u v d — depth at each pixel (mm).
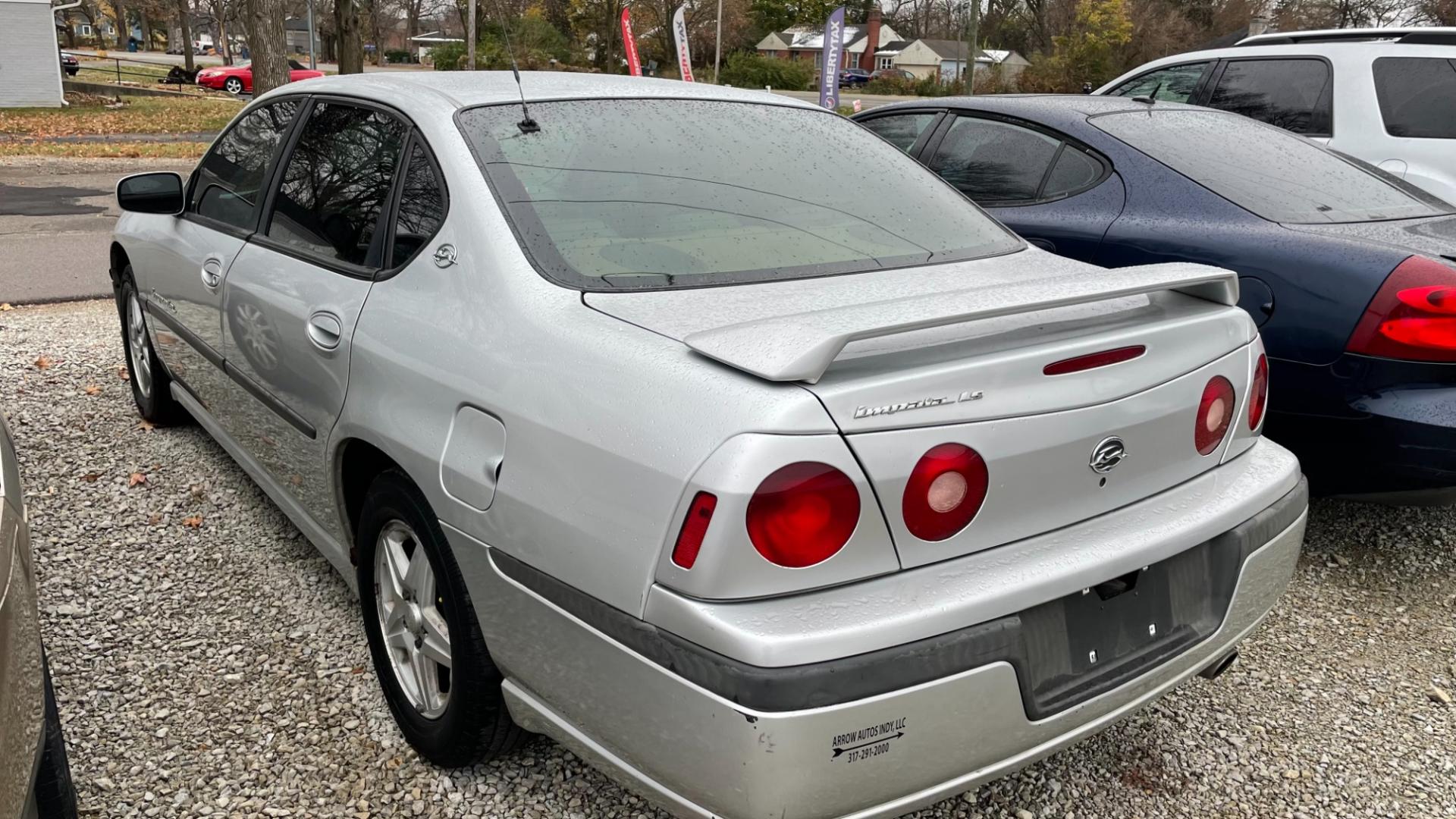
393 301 2377
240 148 3574
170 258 3779
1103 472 1948
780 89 57656
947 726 1728
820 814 1670
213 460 4258
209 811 2303
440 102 2617
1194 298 2322
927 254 2529
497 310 2117
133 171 15031
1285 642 3213
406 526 2346
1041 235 4125
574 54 48438
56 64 26047
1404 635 3270
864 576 1699
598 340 1927
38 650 1752
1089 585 1867
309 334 2611
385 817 2309
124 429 4590
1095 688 1935
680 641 1654
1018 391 1805
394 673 2516
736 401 1656
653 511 1684
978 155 4598
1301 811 2461
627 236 2289
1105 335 1949
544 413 1896
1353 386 3256
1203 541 2119
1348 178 4125
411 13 69375
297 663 2869
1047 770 2572
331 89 3123
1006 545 1849
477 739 2250
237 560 3432
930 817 2381
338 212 2773
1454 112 5594
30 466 4137
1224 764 2625
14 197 12023
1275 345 3412
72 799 2002
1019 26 71375
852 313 1790
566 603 1827
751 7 79938
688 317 1988
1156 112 4496
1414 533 3973
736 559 1608
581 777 2445
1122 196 3986
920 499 1706
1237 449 2287
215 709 2658
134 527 3646
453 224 2316
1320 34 6379
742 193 2557
